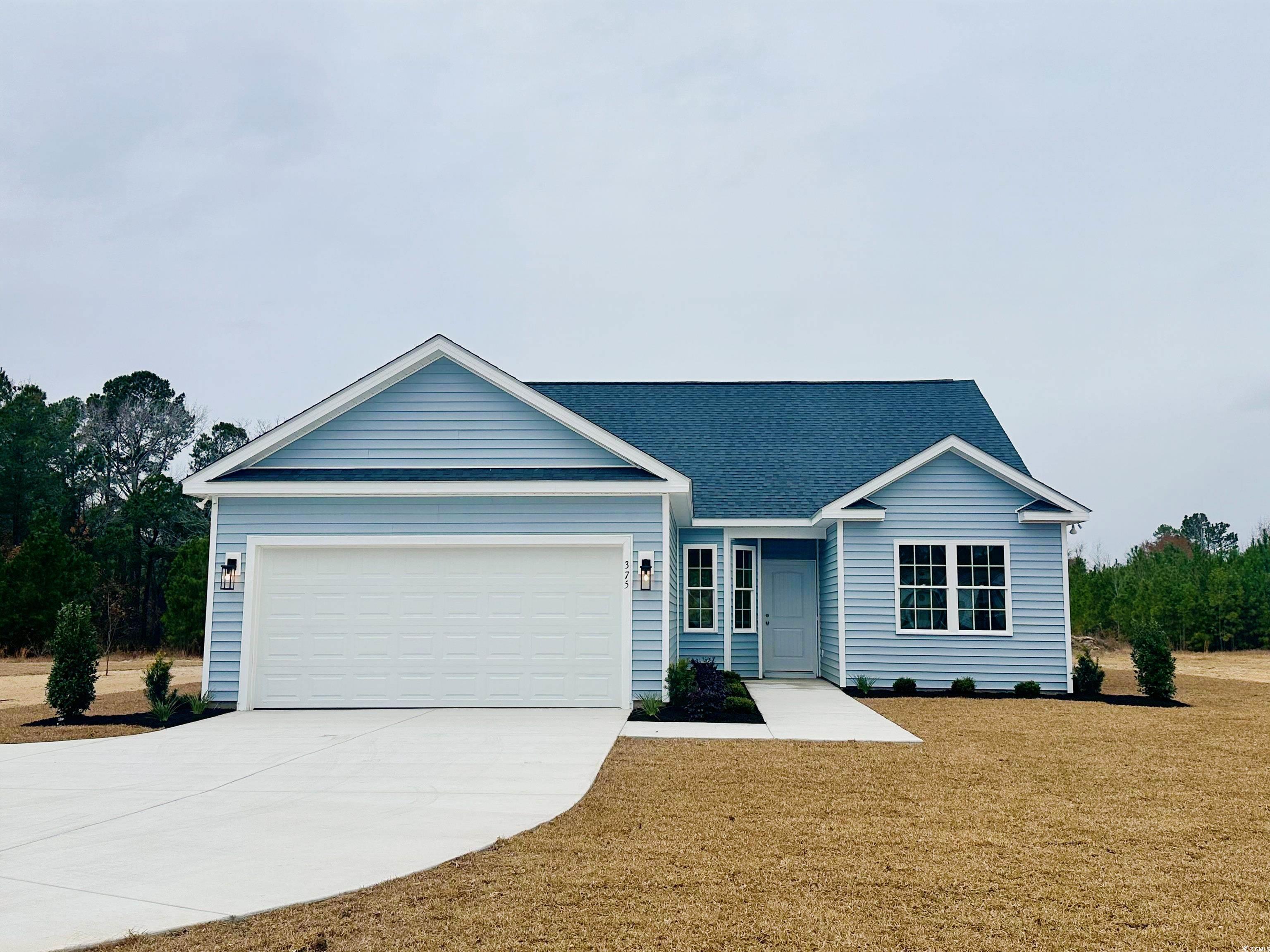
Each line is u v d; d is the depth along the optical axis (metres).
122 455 47.81
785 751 9.79
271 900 5.03
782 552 19.58
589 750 9.81
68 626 12.59
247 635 13.23
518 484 13.30
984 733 11.20
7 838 6.32
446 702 13.22
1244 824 6.80
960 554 16.62
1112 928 4.71
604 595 13.38
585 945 4.45
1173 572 35.50
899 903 5.07
